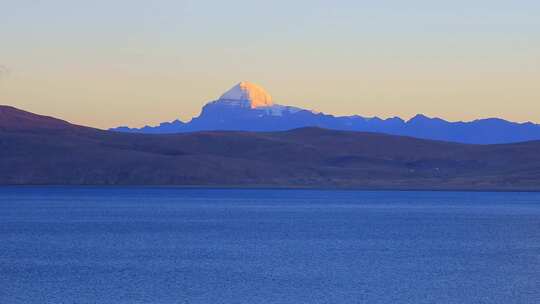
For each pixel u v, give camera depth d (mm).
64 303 124125
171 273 155625
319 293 133500
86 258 180750
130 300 126688
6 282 143875
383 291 135625
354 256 185750
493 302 125562
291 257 183625
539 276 153000
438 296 130875
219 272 157250
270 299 128250
